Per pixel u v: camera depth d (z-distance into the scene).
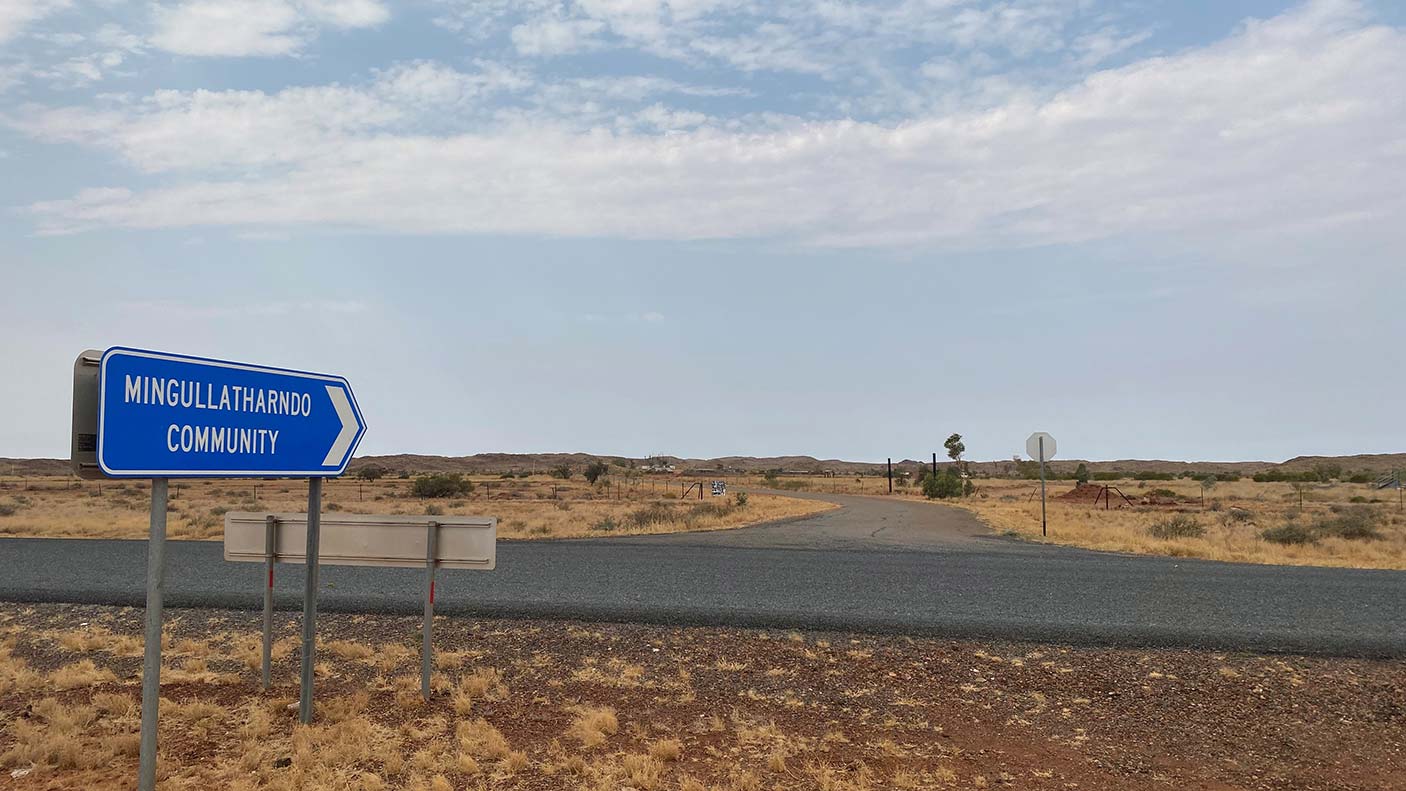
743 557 17.77
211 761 6.08
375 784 5.61
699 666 8.57
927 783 5.91
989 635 9.55
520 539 23.02
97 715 7.05
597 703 7.49
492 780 5.82
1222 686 7.86
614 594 12.52
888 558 17.62
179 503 43.56
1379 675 8.11
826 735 6.78
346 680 8.13
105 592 12.59
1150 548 20.75
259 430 5.71
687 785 5.71
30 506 39.91
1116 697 7.64
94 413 4.71
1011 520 33.50
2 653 9.08
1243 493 67.81
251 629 10.20
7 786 5.65
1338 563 17.98
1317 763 6.29
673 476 127.56
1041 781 5.98
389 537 7.53
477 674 8.24
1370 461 184.50
